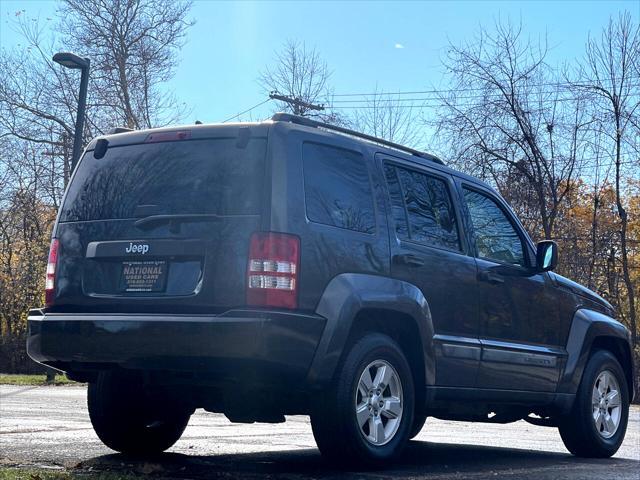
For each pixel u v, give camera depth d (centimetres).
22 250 4206
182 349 540
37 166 3903
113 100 3853
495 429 1193
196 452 718
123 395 650
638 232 3609
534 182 3291
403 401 621
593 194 3550
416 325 637
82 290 598
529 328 757
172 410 676
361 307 584
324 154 602
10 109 3828
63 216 628
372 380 606
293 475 572
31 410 1215
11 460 613
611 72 3272
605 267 3538
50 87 3841
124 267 586
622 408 851
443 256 677
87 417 1080
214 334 533
